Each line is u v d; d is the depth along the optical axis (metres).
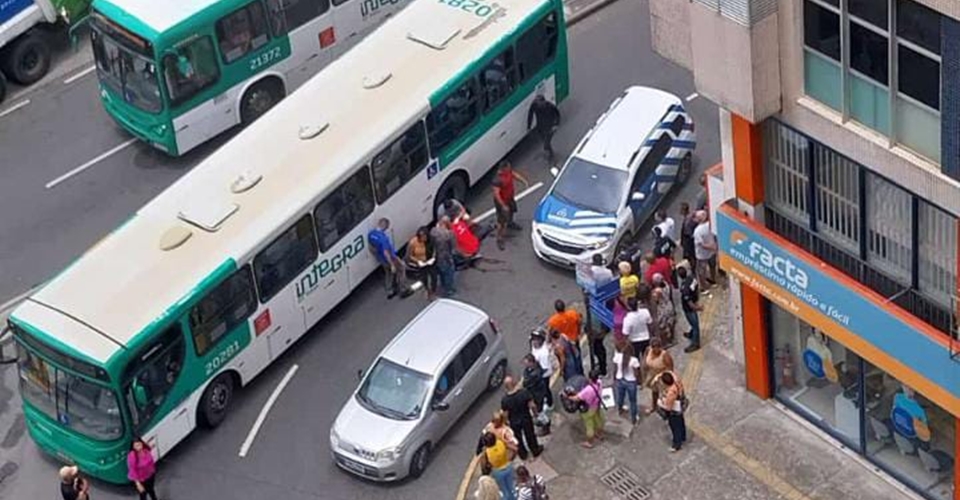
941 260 29.89
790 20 29.92
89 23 45.50
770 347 34.81
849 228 31.55
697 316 36.84
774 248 32.78
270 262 37.50
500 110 42.56
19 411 38.88
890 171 29.55
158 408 35.94
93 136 46.88
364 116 39.88
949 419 31.67
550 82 43.94
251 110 45.88
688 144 41.28
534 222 40.00
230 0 44.25
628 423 35.72
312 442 36.91
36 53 49.19
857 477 33.81
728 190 33.59
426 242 39.50
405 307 39.84
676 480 34.47
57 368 35.59
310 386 38.25
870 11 28.31
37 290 39.16
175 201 38.22
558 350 35.53
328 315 39.97
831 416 34.56
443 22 42.31
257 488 36.06
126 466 35.81
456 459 35.69
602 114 44.28
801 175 31.95
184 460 36.91
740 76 30.64
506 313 39.16
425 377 35.41
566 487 34.72
